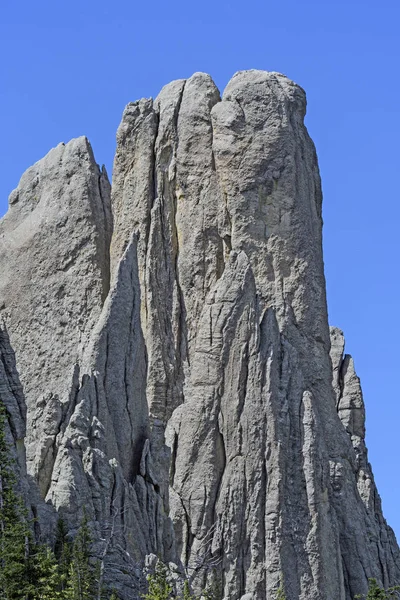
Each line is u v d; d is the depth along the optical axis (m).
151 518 124.06
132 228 143.38
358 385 148.25
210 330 135.88
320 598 130.75
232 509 131.75
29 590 108.19
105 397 127.19
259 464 132.75
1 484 111.19
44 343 143.12
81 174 146.88
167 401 138.25
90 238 144.88
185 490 132.50
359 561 134.50
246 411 133.88
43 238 146.00
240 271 137.12
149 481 126.12
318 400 137.75
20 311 144.75
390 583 138.75
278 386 134.88
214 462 133.12
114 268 143.38
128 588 115.31
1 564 108.62
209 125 144.00
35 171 149.50
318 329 140.12
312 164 145.25
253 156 142.50
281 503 131.88
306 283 140.75
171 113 144.88
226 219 142.00
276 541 131.00
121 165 145.12
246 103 143.75
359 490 142.62
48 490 120.75
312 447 133.62
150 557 118.38
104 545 116.31
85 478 119.44
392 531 142.12
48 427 122.62
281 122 143.50
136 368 130.62
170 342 140.25
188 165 143.50
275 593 129.88
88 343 132.62
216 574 130.00
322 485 133.12
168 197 143.75
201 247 141.88
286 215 142.00
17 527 109.50
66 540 114.62
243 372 134.75
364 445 146.62
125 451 127.00
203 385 134.88
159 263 142.12
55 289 144.38
